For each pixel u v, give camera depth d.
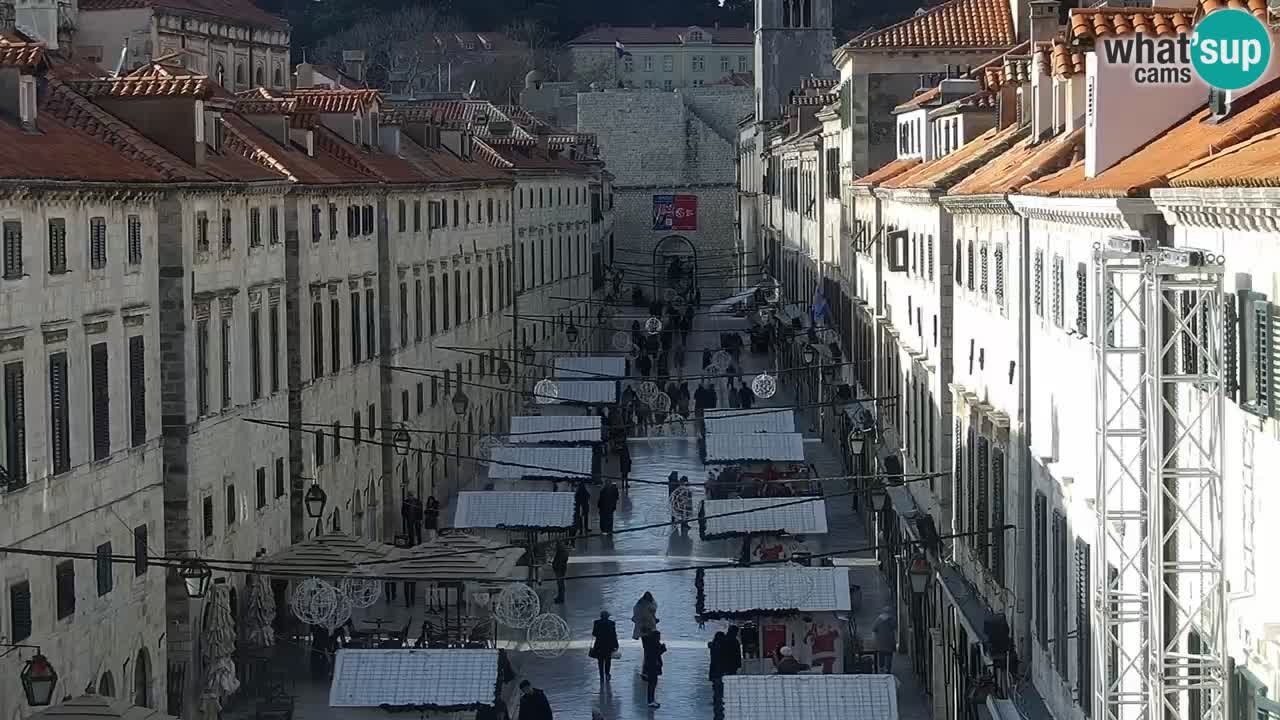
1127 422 29.50
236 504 55.44
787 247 134.25
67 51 78.00
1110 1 47.69
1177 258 23.28
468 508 65.25
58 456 41.28
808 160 115.81
